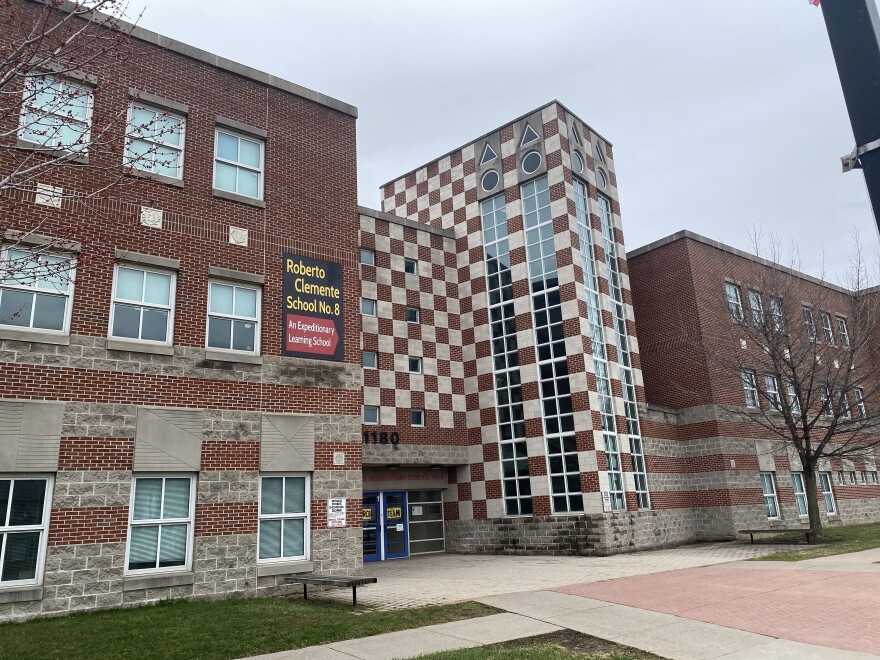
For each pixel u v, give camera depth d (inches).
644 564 727.7
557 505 931.3
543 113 1052.5
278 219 643.5
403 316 1030.4
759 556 765.9
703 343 1096.2
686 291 1133.7
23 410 474.3
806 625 400.2
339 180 701.3
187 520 532.1
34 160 504.1
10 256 472.1
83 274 520.4
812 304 1354.6
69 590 465.1
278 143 665.0
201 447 545.6
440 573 714.8
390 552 964.0
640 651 357.7
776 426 1066.7
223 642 372.8
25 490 469.1
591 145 1120.8
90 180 538.6
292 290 633.6
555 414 956.0
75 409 494.6
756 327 1015.0
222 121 629.9
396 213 1257.4
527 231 1045.2
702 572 636.7
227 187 625.6
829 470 1307.8
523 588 558.6
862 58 109.7
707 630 397.4
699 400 1088.2
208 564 527.8
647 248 1202.6
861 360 1264.8
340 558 599.5
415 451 982.4
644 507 976.9
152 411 528.1
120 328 534.6
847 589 508.4
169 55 609.6
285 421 595.8
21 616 443.8
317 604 504.1
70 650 353.7
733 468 1058.7
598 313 1019.9
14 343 480.4
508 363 1027.9
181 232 579.5
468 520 1015.6
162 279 566.6
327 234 674.8
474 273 1099.9
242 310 604.7
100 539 485.1
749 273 1245.1
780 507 1123.9
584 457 908.6
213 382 564.4
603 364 995.9
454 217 1151.0
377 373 973.8
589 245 1050.1
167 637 381.7
